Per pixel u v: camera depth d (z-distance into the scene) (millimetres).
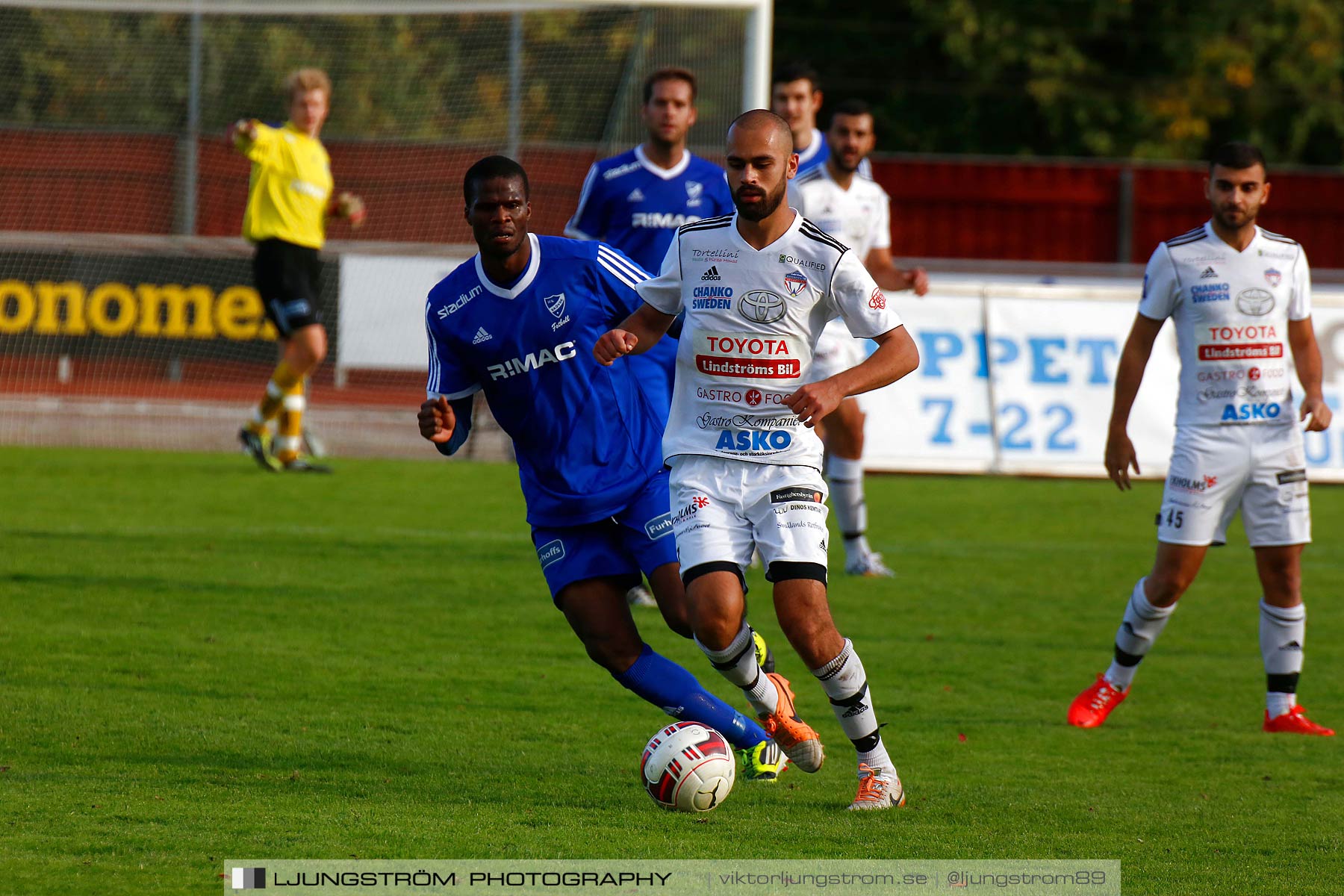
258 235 41188
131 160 66875
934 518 39219
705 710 16250
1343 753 18906
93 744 17172
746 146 14266
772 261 14711
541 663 22453
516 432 16531
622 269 16219
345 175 67125
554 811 15086
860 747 15719
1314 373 20641
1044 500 42781
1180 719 20781
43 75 65875
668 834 14312
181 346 57562
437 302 16109
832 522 39500
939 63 100750
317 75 41094
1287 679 20328
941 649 24578
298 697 19844
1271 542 20359
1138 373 21125
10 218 66438
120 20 66000
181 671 20984
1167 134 99125
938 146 99750
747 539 15070
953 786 16734
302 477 42625
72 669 20828
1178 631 27031
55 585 26516
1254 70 101188
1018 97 100250
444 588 27891
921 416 47188
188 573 28062
